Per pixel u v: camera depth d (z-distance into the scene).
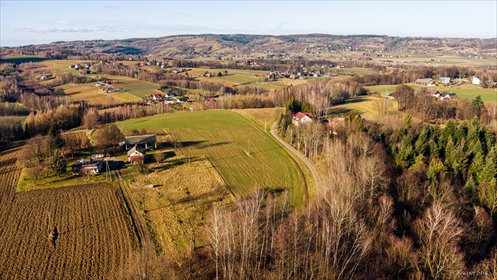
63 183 83.00
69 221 66.50
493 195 67.25
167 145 113.12
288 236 57.34
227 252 54.41
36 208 71.25
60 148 99.62
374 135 103.56
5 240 60.22
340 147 93.31
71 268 53.38
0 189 79.94
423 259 51.59
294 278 50.06
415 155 88.50
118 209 71.19
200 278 52.34
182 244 60.59
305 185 86.19
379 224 60.75
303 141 113.69
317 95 165.75
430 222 55.03
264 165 98.81
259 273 50.91
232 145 115.38
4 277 51.09
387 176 76.81
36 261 54.84
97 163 89.94
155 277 46.84
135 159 95.81
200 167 95.44
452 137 101.38
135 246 59.19
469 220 64.50
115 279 50.31
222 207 73.00
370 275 51.00
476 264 52.81
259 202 69.75
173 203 74.75
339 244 56.50
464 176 81.38
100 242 60.09
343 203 58.91
